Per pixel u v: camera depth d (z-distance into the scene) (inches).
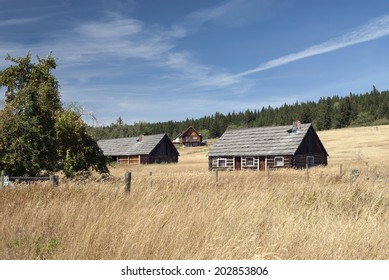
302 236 242.5
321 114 6476.4
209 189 414.3
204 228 248.5
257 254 208.5
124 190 392.2
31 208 325.1
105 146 3248.0
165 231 240.8
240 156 1927.9
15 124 749.9
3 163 739.4
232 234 241.6
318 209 346.0
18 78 861.2
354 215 338.3
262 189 435.2
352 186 445.1
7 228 265.3
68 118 891.4
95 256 216.1
